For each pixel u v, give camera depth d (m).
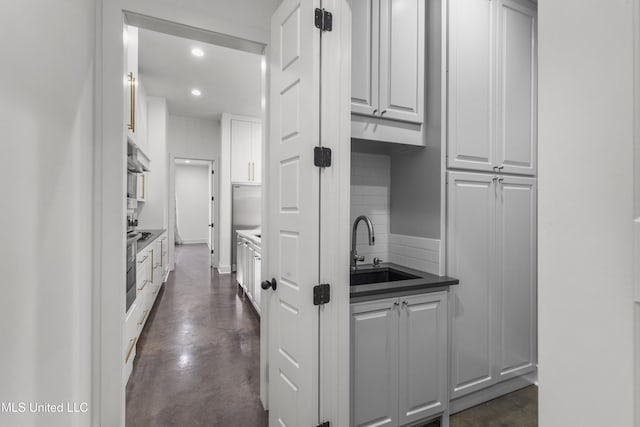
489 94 2.01
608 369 0.45
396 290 1.59
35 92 0.90
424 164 1.97
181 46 3.51
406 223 2.12
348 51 1.39
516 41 2.11
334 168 1.35
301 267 1.38
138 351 2.65
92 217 1.46
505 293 2.04
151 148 4.99
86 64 1.37
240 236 4.59
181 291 4.53
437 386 1.74
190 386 2.14
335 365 1.36
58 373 1.07
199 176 11.48
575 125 0.50
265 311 1.94
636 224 0.42
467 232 1.93
